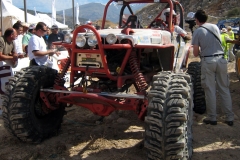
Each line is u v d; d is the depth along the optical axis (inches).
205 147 169.5
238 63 303.3
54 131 183.3
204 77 202.5
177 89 132.0
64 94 169.2
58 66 274.2
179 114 126.1
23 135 161.8
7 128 163.5
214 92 203.2
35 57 215.3
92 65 154.8
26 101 161.2
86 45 154.9
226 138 182.2
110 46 146.9
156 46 153.8
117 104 153.6
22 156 155.9
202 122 211.9
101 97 151.3
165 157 131.1
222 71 200.1
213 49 199.0
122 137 180.5
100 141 173.0
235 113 232.2
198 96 222.1
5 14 537.3
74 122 209.3
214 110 204.8
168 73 146.8
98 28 206.1
